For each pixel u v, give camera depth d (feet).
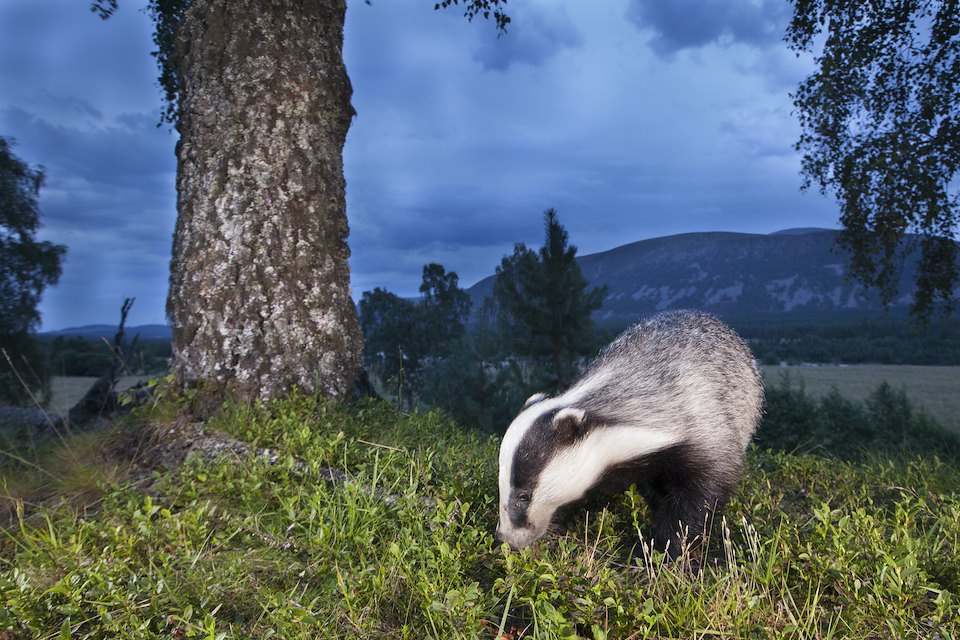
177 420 3.53
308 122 3.97
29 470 3.42
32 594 1.86
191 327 3.74
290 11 3.98
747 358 3.23
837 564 2.01
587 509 2.86
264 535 2.38
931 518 2.80
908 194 7.72
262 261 3.78
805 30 8.05
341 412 3.68
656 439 2.56
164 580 1.93
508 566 2.01
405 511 2.39
